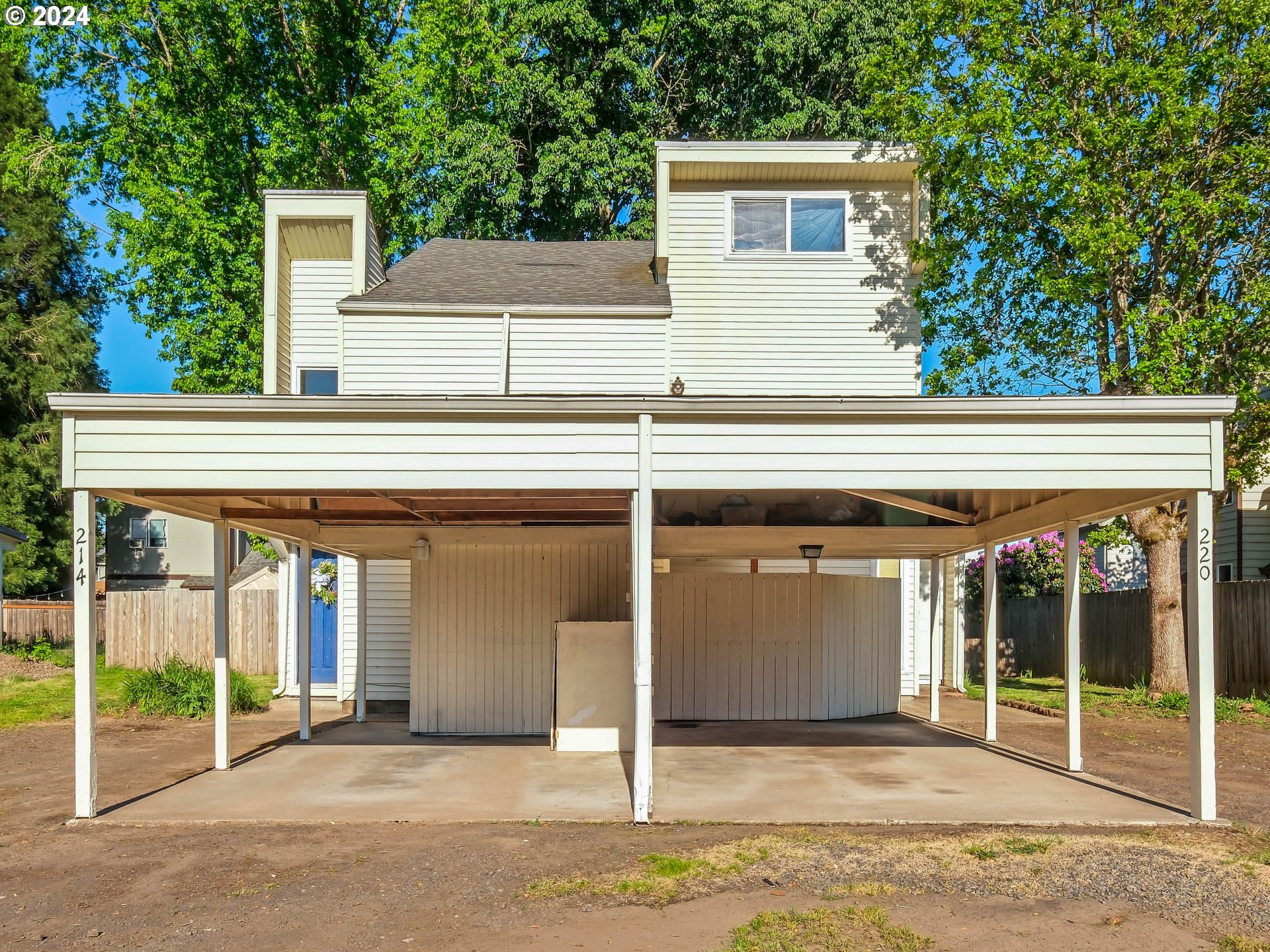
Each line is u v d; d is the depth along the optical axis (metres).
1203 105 12.50
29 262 32.12
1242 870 5.96
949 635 17.62
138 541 35.81
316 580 15.87
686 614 13.26
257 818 7.49
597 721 10.77
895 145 13.54
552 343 13.53
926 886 5.67
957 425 7.48
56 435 30.17
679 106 24.31
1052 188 13.02
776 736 11.72
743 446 7.49
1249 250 13.85
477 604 12.16
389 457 7.46
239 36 22.58
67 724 12.74
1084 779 8.90
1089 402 7.32
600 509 10.29
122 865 6.27
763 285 13.85
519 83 23.09
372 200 22.80
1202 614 7.37
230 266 21.94
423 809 7.79
